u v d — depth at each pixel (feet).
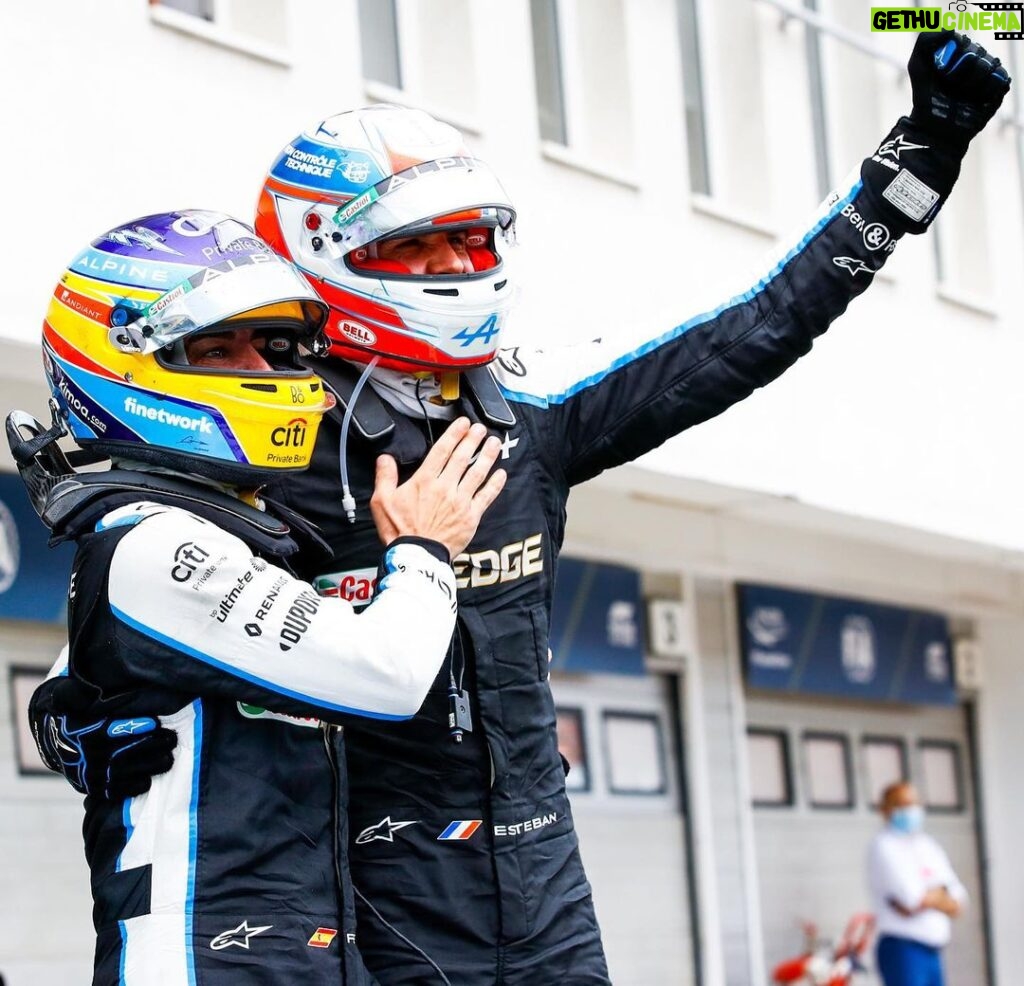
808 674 48.98
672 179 39.09
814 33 45.80
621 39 38.81
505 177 34.96
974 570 55.01
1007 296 49.55
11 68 25.79
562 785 13.78
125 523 12.17
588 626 41.83
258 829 12.11
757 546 46.21
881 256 14.26
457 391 13.87
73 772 12.61
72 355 12.70
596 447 14.28
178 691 12.10
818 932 48.98
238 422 12.54
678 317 14.42
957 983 55.47
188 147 28.22
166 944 11.80
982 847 57.11
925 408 45.24
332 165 13.60
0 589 29.76
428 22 35.19
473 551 13.47
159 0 29.63
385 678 12.00
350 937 12.44
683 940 44.27
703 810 44.83
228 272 12.55
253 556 12.30
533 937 13.23
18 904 30.30
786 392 40.91
